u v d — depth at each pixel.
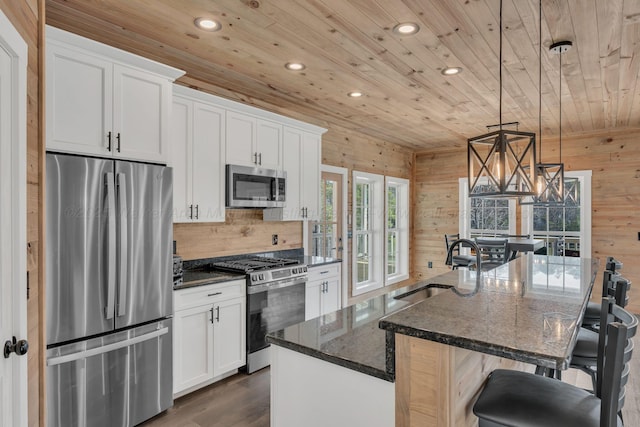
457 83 3.46
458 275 2.53
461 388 1.24
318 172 4.36
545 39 2.57
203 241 3.57
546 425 1.17
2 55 1.28
